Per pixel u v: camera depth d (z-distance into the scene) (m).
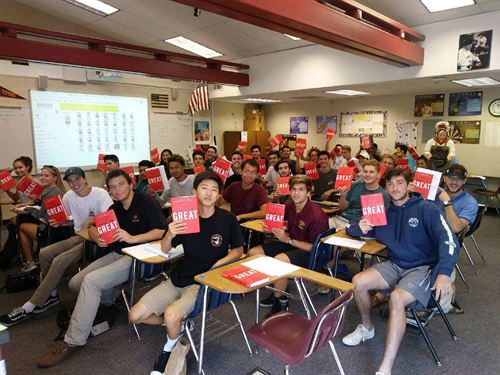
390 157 4.93
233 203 3.86
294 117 9.41
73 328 2.41
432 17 4.66
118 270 2.55
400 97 7.55
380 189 3.46
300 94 7.34
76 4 5.61
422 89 6.69
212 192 2.18
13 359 2.40
